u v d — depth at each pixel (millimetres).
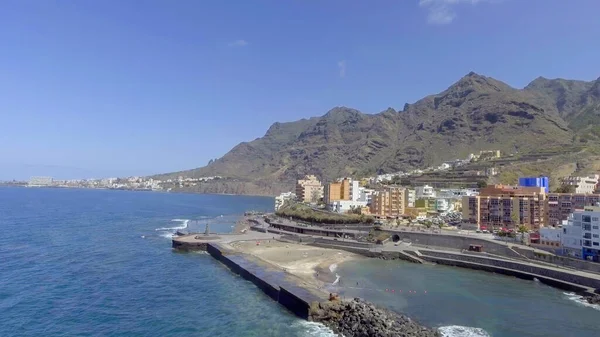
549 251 107875
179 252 131375
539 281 94938
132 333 61938
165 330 63281
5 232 162250
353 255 130625
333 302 70062
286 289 76750
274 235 165500
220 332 62688
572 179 189250
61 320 66438
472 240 124062
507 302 78750
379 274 102375
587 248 98688
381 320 63406
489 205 151875
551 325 66250
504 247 115000
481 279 98000
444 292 85500
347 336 62062
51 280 90250
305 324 66500
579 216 101625
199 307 74375
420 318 68812
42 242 141000
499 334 62219
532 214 143500
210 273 101812
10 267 101312
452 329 63906
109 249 131875
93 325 64750
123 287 86688
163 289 85938
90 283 89000
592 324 66812
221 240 144750
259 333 62438
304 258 120312
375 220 174875
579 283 87312
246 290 86125
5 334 60438
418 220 175750
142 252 128875
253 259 111375
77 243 141750
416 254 123250
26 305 72938
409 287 89250
